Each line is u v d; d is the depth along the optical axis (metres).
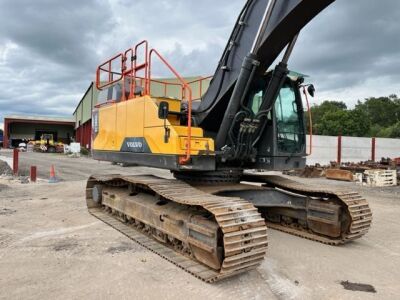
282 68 5.75
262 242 4.56
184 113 6.58
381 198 12.17
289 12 4.75
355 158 26.77
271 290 4.39
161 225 5.84
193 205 5.06
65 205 9.51
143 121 6.39
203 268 4.88
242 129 5.91
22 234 6.64
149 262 5.25
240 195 6.41
